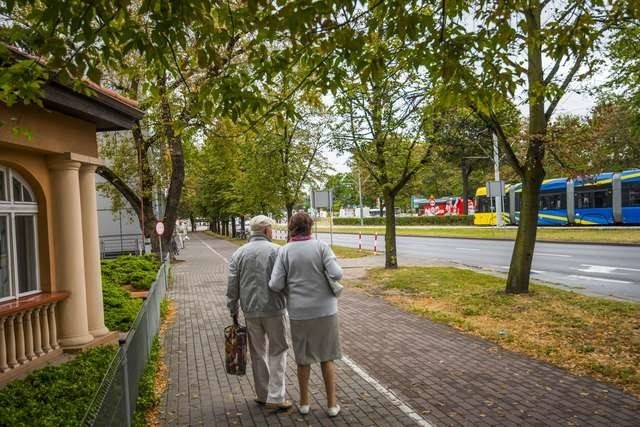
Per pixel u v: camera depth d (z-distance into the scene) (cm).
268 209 3784
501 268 1856
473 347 780
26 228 768
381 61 541
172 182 2252
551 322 905
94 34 444
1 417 468
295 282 516
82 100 768
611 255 2045
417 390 595
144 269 1575
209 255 3334
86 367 653
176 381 660
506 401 548
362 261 2281
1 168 718
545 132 1089
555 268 1745
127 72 545
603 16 762
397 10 496
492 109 1059
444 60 551
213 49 504
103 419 315
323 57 546
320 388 614
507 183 4612
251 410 547
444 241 3459
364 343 831
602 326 859
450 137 1566
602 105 1115
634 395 555
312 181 2973
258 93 546
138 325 568
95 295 866
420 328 927
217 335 941
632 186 3634
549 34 623
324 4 452
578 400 545
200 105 541
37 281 777
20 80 461
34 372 624
